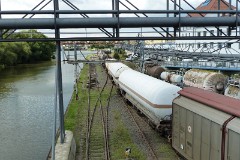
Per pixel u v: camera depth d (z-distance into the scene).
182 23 16.12
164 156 17.58
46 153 21.98
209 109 13.81
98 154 18.28
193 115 14.80
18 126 28.95
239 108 12.14
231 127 11.54
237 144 11.18
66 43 44.62
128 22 15.88
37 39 16.25
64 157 16.52
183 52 51.88
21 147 23.28
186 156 15.87
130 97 30.62
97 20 15.73
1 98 43.06
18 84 56.78
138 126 23.64
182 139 16.34
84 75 66.12
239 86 25.84
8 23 15.34
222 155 12.16
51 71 82.12
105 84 49.81
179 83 36.62
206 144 13.50
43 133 26.70
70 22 15.67
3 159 20.94
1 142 24.45
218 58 39.28
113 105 32.75
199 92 16.20
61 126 18.97
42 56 126.25
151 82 23.59
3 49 85.94
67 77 66.88
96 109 30.95
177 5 16.42
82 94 40.88
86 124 25.09
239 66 42.41
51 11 15.41
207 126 13.38
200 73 32.94
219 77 30.14
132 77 29.78
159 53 55.78
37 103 39.41
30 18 15.55
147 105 22.33
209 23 16.34
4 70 84.62
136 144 19.72
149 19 15.95
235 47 45.81
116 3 15.56
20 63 110.25
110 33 16.33
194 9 16.00
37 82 59.34
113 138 21.14
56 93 16.77
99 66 87.06
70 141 19.23
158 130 21.17
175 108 17.31
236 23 16.31
